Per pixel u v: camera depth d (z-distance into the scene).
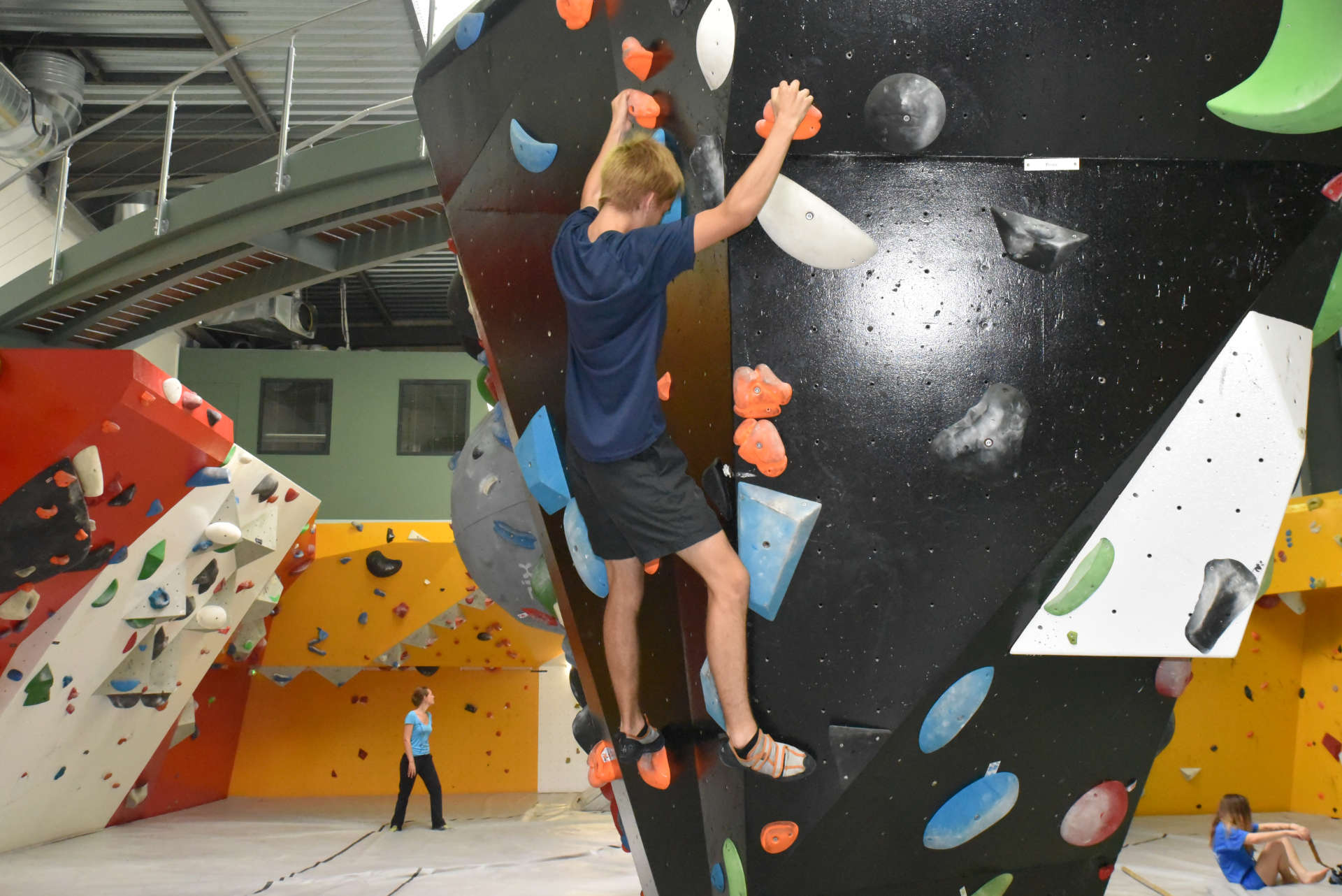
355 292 14.68
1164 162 2.12
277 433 14.44
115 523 5.73
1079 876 2.96
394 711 12.97
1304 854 7.57
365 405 14.59
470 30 2.62
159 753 10.06
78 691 7.05
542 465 2.59
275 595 9.77
